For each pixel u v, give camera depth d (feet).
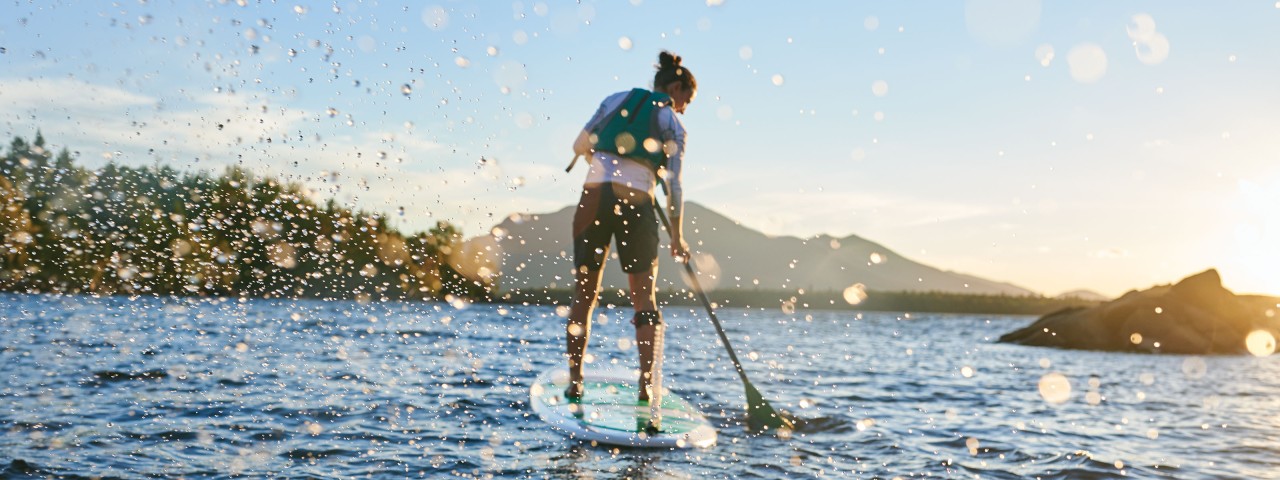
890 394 15.20
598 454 8.61
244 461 7.70
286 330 23.25
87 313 24.36
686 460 8.55
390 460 7.95
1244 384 20.58
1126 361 30.12
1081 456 9.35
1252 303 40.29
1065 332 39.40
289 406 10.64
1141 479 8.40
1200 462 9.37
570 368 11.11
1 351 15.17
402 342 21.56
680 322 40.24
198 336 19.98
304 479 7.15
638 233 10.61
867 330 48.26
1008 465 8.85
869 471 8.35
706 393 13.82
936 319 84.23
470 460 8.08
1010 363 25.93
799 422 11.27
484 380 14.11
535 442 9.04
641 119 10.57
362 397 11.64
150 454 7.80
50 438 8.21
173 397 10.98
